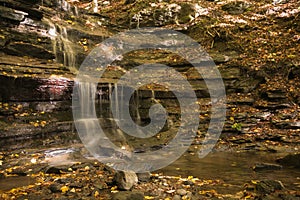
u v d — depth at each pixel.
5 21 10.08
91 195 4.30
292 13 15.29
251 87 11.70
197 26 15.64
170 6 17.28
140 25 16.86
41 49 10.34
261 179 5.17
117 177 4.72
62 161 6.57
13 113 7.66
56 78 8.82
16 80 8.00
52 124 7.97
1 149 6.70
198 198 4.16
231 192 4.45
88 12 15.58
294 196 4.04
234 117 9.91
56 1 13.68
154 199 4.13
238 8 17.42
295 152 7.47
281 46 13.47
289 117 9.52
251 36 14.45
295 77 11.62
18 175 5.55
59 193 4.41
